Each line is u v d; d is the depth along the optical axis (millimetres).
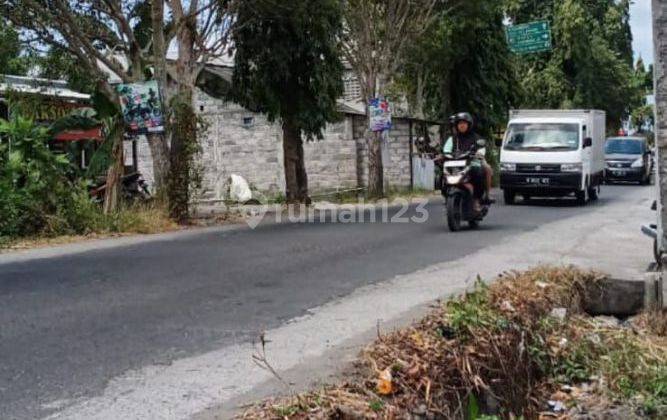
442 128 30328
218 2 15609
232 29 16703
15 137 12750
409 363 4617
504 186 20188
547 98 45375
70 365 5168
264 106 18422
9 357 5359
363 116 27312
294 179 19266
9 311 6816
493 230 13383
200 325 6320
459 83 30422
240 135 25750
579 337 6211
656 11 7293
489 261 9680
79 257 10094
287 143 19219
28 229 12445
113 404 4383
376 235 12609
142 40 17484
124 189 15938
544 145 19969
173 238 12281
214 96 24938
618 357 5879
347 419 3949
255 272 8906
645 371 5691
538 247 11031
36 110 15656
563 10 44594
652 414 5137
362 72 24281
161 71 14633
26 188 12594
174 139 14648
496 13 28281
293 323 6375
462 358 4832
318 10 17062
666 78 7340
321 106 18625
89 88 16281
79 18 15180
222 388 4633
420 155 28734
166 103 14703
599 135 22797
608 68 47469
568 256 10047
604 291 7605
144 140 25750
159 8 14508
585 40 45188
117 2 14664
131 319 6520
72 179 14289
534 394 5309
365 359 4809
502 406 4934
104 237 12438
